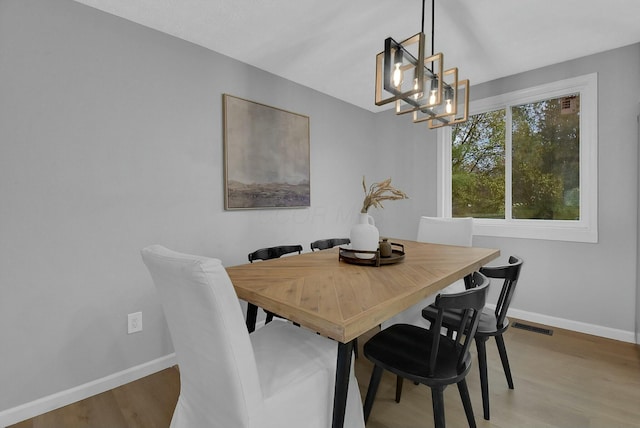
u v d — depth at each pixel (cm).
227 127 249
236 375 93
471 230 256
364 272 153
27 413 164
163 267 98
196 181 233
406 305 117
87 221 184
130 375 199
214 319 89
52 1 171
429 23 209
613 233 248
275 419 104
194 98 231
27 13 163
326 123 341
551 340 248
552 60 267
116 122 194
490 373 201
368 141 398
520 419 158
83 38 181
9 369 160
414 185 375
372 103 372
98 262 188
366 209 179
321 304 107
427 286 131
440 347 138
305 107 318
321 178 337
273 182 285
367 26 214
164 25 207
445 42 236
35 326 167
